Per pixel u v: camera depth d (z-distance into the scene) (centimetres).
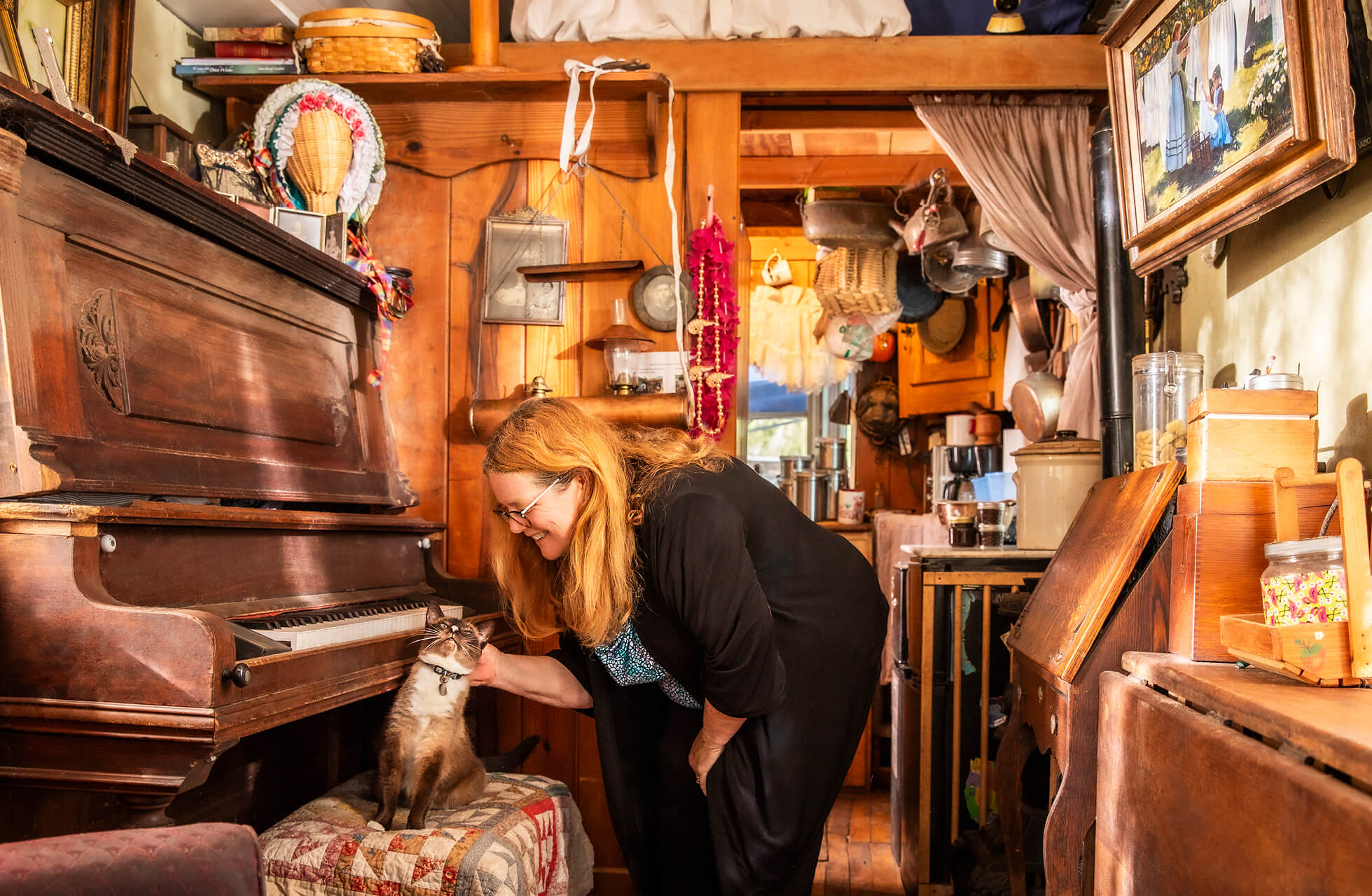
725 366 295
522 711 294
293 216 252
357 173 273
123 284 170
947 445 467
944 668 285
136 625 137
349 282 246
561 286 298
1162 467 175
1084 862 199
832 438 517
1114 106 227
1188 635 152
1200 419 155
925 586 286
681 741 196
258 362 206
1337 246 175
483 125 302
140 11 270
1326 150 151
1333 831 93
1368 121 159
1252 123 170
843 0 307
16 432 141
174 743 136
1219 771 117
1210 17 184
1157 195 212
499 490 170
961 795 283
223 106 312
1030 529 294
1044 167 316
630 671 192
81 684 138
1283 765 104
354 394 249
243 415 197
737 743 180
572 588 174
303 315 229
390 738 189
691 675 179
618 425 276
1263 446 152
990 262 405
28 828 164
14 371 142
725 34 307
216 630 138
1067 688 171
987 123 313
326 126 264
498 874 171
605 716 198
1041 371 410
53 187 155
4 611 140
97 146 158
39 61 220
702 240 294
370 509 255
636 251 301
